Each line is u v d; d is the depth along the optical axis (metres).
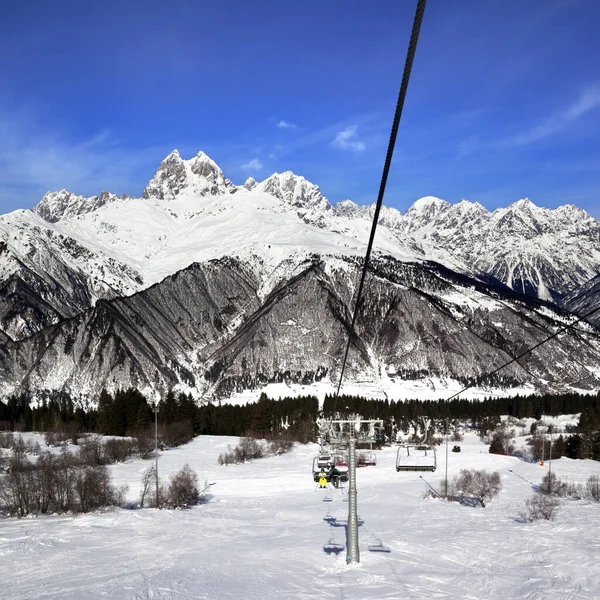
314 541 78.81
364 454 152.62
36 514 99.06
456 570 62.84
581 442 180.38
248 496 124.25
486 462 167.75
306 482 139.50
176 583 60.59
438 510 107.38
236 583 60.03
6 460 130.88
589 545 74.31
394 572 61.88
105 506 104.44
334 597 54.38
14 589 60.44
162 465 158.38
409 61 17.06
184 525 91.56
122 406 195.75
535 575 61.00
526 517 97.19
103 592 58.31
